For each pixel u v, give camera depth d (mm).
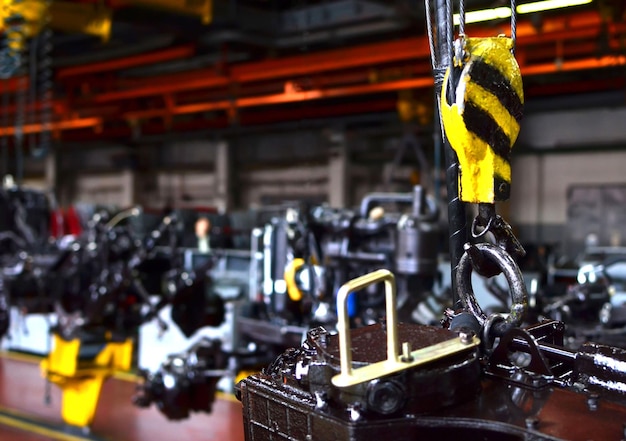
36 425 5914
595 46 7629
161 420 5867
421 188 4383
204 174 17656
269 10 9461
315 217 4730
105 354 5629
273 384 1506
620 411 1297
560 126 12242
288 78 10852
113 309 5898
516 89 1451
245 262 7859
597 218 12164
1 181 9617
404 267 4277
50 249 7766
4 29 7309
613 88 9914
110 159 19562
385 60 8859
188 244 7668
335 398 1326
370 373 1257
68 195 21094
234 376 4758
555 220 12664
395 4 7395
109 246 5758
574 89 10172
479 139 1431
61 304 5883
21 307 6586
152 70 13039
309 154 15141
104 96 13031
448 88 1440
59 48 11453
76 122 14289
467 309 1653
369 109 12570
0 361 8359
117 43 10969
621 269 6211
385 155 13812
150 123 16375
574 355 1537
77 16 7945
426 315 4258
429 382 1295
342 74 10266
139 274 6094
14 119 14695
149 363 7008
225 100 11977
